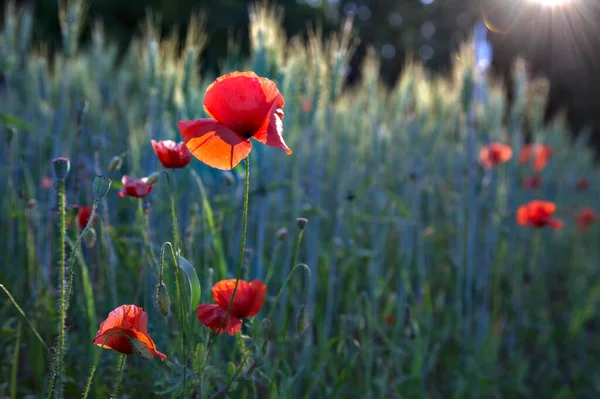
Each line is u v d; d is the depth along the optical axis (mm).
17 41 4246
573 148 8758
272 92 1628
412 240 4391
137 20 14438
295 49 3580
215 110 1621
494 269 4715
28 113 4250
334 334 3568
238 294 1876
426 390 3682
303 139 3922
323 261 3637
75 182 2572
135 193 2092
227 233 3270
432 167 5363
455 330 4191
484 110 4363
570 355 4703
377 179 4164
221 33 13875
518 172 5309
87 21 12836
